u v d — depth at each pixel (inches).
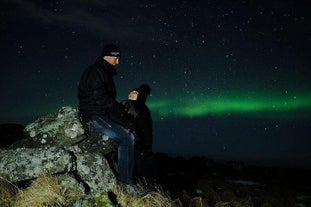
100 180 119.5
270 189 217.6
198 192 184.4
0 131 136.5
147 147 142.4
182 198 152.3
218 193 188.1
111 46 121.0
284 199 195.6
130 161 123.3
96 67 119.5
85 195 113.7
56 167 114.2
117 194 118.0
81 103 123.7
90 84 118.6
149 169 141.5
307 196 208.7
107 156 133.0
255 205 177.2
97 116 121.0
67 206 108.5
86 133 129.6
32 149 118.9
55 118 134.2
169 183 197.5
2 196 107.3
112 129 120.6
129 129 123.6
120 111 125.6
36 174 113.2
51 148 118.2
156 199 121.2
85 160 121.6
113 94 123.3
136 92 142.7
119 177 124.2
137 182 132.4
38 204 105.0
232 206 166.1
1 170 113.9
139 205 115.7
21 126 146.4
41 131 129.2
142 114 143.6
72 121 128.1
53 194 108.6
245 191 200.5
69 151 122.2
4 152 120.2
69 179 114.9
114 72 124.2
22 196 108.2
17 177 112.5
